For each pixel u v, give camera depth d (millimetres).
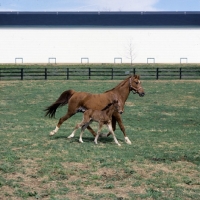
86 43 68812
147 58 69188
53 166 12289
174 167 12672
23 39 68438
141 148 15367
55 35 68688
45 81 43875
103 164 12586
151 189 10523
